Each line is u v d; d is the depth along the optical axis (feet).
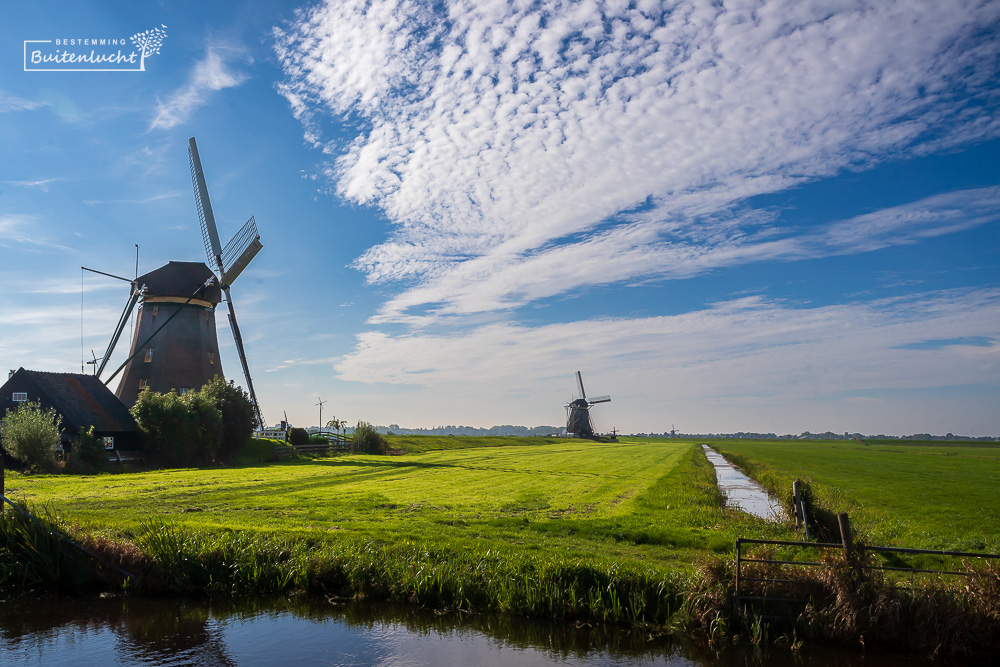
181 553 44.24
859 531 55.16
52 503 69.67
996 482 121.39
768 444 538.06
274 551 45.47
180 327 182.70
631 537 53.21
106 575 43.62
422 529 55.31
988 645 31.12
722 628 34.63
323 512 66.08
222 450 166.09
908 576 38.99
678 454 263.29
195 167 198.90
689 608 36.19
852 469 163.02
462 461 184.44
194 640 34.24
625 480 120.16
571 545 49.70
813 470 156.66
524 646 33.99
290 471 131.54
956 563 43.42
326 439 226.38
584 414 533.55
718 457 255.09
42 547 44.27
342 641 34.32
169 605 40.16
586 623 36.99
